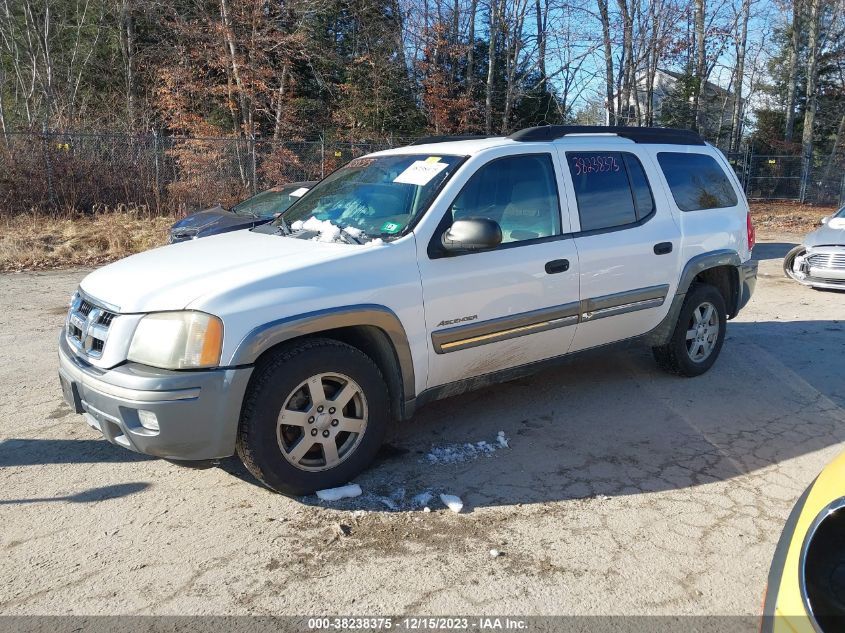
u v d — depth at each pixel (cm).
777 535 334
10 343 666
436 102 2422
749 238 595
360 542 324
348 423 369
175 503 360
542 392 534
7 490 372
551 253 438
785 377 579
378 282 367
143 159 1666
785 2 3066
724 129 3388
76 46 2362
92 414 345
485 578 298
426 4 2428
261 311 332
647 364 609
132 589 289
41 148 1572
